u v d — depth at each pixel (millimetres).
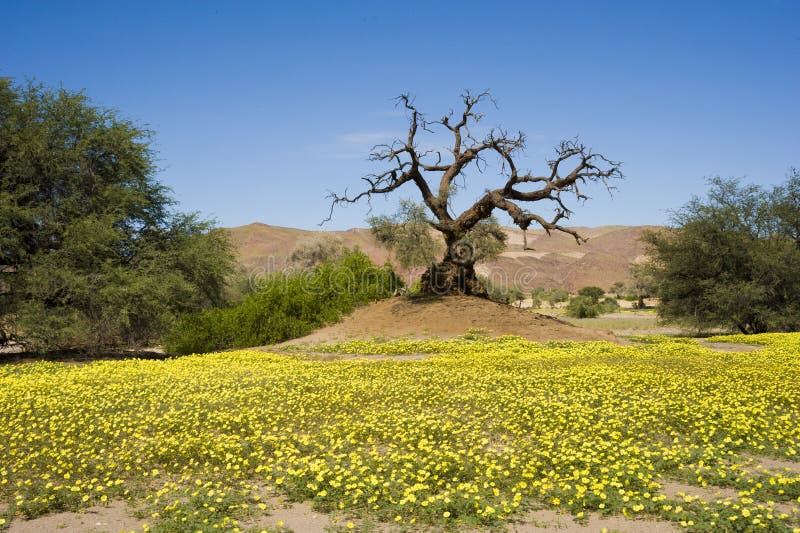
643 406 10719
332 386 13133
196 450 8477
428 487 6789
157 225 26031
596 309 67188
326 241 67875
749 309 34000
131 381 14570
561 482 6918
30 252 22703
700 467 7395
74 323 21672
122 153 24578
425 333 27375
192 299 25875
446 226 32031
